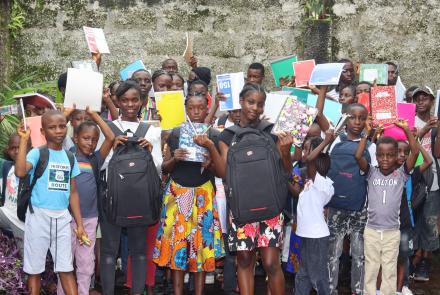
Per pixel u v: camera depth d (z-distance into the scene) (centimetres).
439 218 725
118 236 578
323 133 706
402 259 628
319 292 587
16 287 570
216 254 586
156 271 704
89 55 945
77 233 550
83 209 574
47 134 539
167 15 946
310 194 583
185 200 581
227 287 637
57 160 541
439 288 687
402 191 600
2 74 913
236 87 632
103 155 581
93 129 573
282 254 670
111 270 578
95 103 574
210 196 591
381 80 796
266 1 948
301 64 740
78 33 942
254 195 515
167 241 584
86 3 941
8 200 590
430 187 693
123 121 602
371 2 945
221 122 695
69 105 566
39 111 600
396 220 596
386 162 588
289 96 563
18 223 581
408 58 948
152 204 557
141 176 553
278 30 950
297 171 629
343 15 945
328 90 811
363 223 613
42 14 941
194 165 585
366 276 602
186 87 795
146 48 948
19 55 942
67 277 548
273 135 552
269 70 952
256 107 541
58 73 945
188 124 583
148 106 721
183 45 948
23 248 572
